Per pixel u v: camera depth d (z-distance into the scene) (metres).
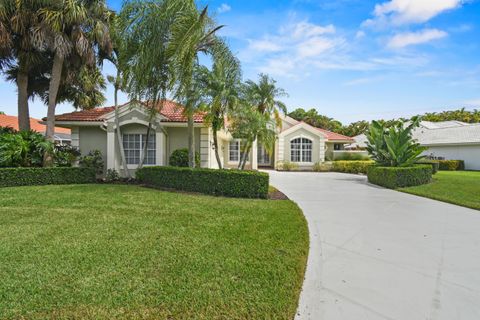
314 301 3.42
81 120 15.10
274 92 20.78
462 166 28.09
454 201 9.87
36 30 12.33
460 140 28.58
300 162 25.34
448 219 7.52
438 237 5.96
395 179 13.33
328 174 21.73
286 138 25.31
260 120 13.34
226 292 3.51
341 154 26.42
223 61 12.41
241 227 6.31
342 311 3.22
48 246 4.95
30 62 14.27
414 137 35.00
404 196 11.24
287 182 16.06
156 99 13.12
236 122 13.39
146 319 2.98
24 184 12.22
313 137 25.28
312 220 7.31
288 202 9.45
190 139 12.42
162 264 4.28
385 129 17.89
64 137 33.88
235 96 12.45
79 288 3.53
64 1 12.44
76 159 15.26
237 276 3.94
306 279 4.00
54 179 12.81
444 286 3.82
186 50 10.84
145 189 11.50
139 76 11.81
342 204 9.50
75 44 13.06
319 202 9.84
